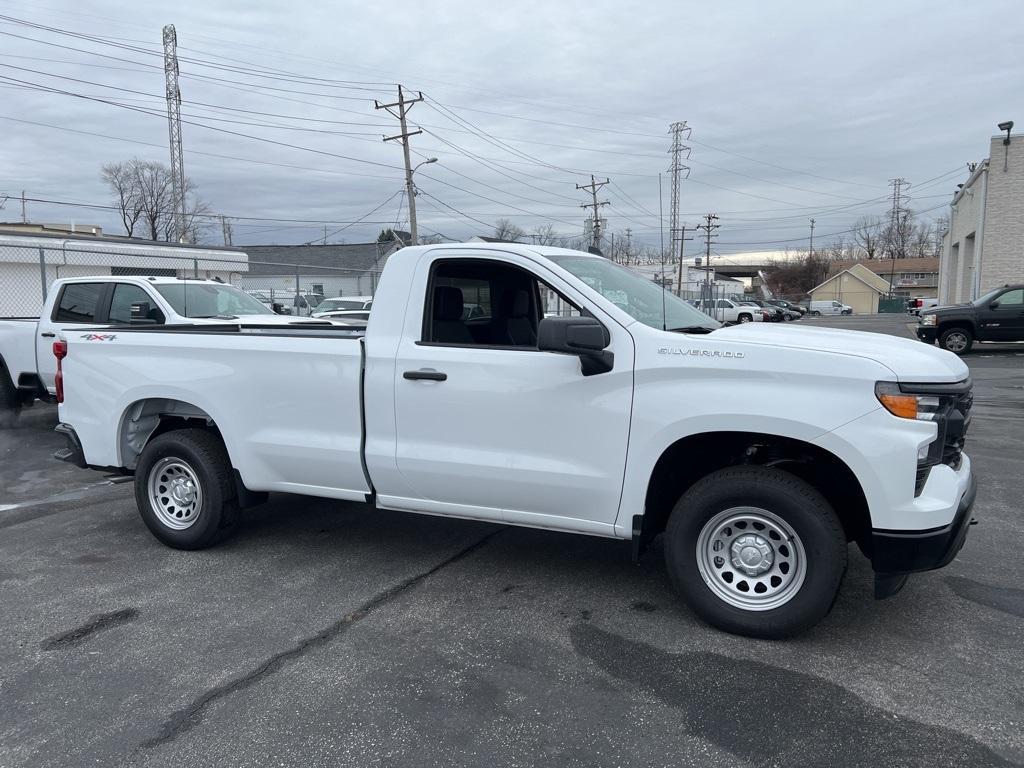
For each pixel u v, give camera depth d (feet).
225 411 16.08
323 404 15.14
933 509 11.20
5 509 20.49
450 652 12.16
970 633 12.65
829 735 9.79
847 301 310.65
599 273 14.57
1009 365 56.70
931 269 355.77
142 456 17.07
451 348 14.01
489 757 9.43
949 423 12.05
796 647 12.18
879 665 11.59
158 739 9.87
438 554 16.69
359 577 15.37
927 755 9.36
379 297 14.89
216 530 16.55
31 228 119.14
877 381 11.27
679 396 12.24
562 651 12.15
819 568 11.76
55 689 11.12
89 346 17.63
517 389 13.41
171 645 12.46
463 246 14.40
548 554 16.63
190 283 33.42
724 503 12.34
